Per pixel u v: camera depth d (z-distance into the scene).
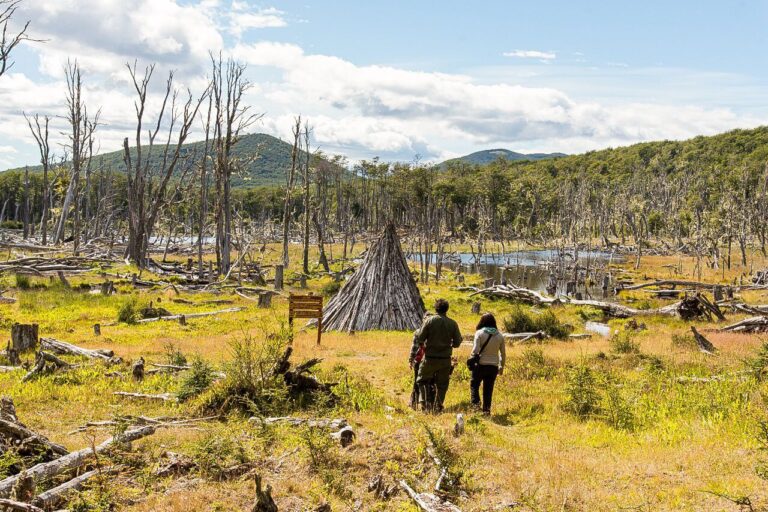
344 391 11.56
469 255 102.31
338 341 20.33
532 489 6.68
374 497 6.78
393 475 7.26
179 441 8.72
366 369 14.89
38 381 13.04
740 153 190.62
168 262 60.97
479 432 8.88
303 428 8.30
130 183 54.22
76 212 62.28
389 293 25.38
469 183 142.75
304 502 6.61
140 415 10.28
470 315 31.11
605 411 10.13
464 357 16.67
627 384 12.18
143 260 52.91
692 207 128.38
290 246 96.25
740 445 7.96
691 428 9.05
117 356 16.58
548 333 22.67
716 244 78.12
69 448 8.27
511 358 15.52
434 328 10.59
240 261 46.88
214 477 7.37
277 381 10.92
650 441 8.57
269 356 11.42
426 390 10.72
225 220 51.00
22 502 5.88
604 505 6.20
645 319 30.23
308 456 7.85
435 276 60.84
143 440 8.80
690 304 30.11
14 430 7.46
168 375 13.73
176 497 6.65
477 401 10.73
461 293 44.22
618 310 32.84
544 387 12.57
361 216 146.50
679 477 6.92
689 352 16.88
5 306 29.70
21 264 44.69
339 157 129.25
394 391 12.42
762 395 10.17
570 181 181.38
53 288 35.97
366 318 24.88
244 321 26.39
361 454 7.95
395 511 6.40
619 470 7.24
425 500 6.39
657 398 11.04
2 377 13.77
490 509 6.28
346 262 71.88
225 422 10.01
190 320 26.83
